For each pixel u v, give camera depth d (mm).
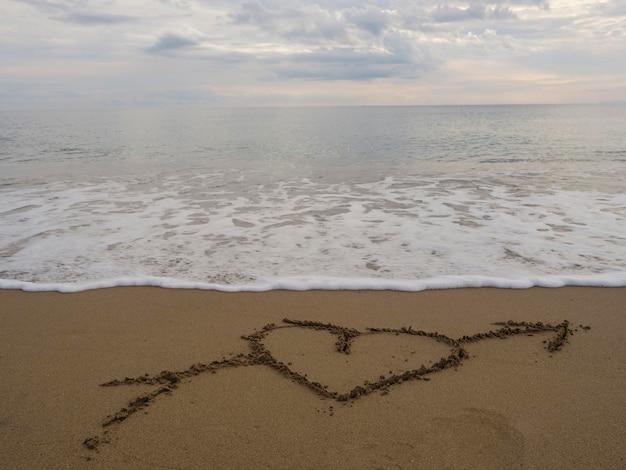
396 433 2787
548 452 2619
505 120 47281
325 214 8109
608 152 17422
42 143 23031
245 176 12523
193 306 4652
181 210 8461
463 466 2520
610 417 2918
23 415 2965
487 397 3148
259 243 6516
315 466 2518
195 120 54000
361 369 3533
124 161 16000
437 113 77375
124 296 4895
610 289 4949
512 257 5855
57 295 4922
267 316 4441
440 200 9156
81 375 3441
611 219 7504
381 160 16016
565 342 3896
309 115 73688
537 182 11078
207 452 2627
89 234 6953
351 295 4895
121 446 2672
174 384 3320
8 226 7379
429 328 4180
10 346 3885
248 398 3156
